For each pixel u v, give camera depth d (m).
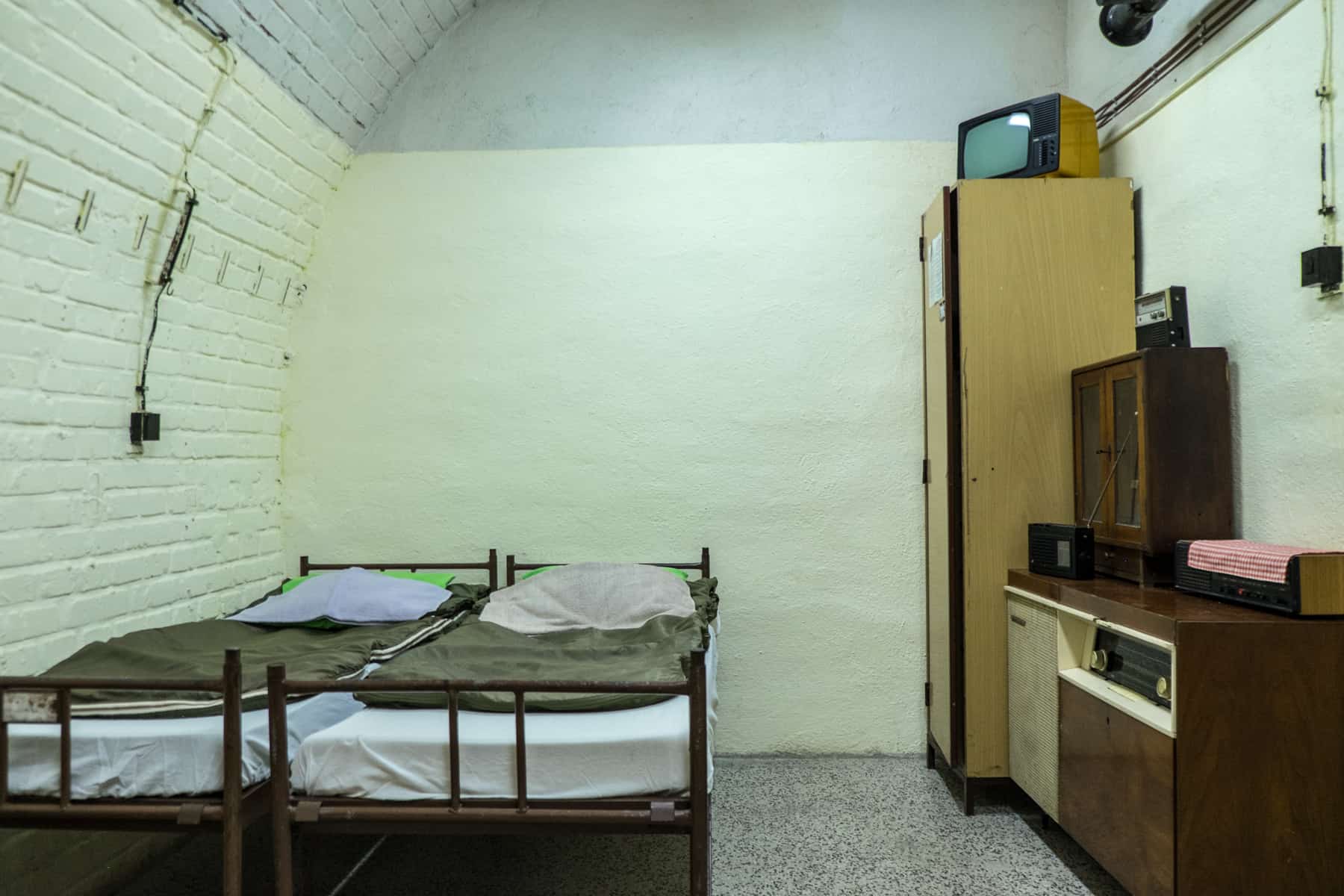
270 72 2.45
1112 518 2.23
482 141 3.09
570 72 3.09
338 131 2.92
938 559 2.77
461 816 1.52
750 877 2.07
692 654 1.52
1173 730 1.56
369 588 2.48
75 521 2.08
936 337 2.78
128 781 1.55
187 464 2.53
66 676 1.80
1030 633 2.29
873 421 2.99
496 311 3.07
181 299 2.45
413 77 3.07
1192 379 2.05
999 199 2.54
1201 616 1.61
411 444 3.06
